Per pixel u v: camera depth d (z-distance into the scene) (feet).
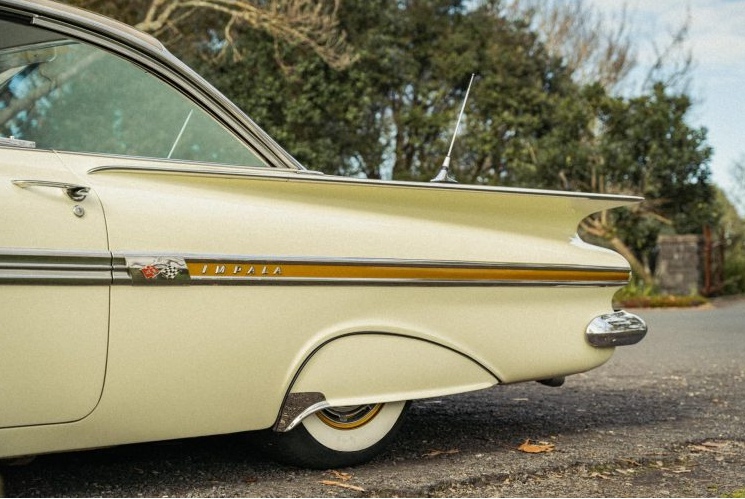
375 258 8.98
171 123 8.89
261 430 9.22
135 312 7.75
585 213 10.56
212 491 8.46
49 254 7.32
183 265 7.93
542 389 15.58
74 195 7.61
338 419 9.37
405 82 63.10
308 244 8.66
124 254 7.68
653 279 56.44
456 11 76.54
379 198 9.36
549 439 11.34
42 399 7.38
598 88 57.67
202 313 8.09
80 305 7.49
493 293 9.82
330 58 52.34
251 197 8.72
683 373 17.97
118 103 8.64
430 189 9.48
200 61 53.67
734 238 65.21
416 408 13.37
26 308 7.25
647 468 10.09
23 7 8.09
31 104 8.17
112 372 7.68
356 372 9.04
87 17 8.52
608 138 56.65
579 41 93.45
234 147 9.24
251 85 54.13
